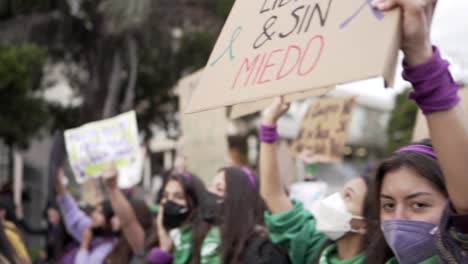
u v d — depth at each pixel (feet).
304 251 8.75
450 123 4.55
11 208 21.44
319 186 14.34
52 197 16.20
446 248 5.00
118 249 13.80
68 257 16.14
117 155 15.57
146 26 56.75
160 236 11.53
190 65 61.16
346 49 4.44
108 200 14.99
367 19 4.38
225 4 56.39
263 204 9.60
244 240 9.03
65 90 64.59
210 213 10.30
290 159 18.15
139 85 63.72
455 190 4.77
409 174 5.73
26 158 60.08
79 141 16.01
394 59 4.14
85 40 57.16
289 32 5.02
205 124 18.61
